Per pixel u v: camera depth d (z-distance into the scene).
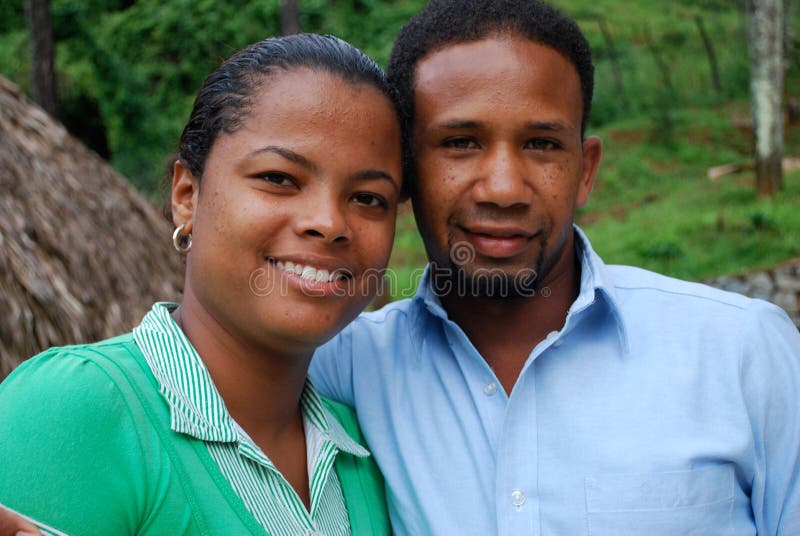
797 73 18.92
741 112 18.38
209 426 1.33
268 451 1.48
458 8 1.63
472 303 1.77
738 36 22.59
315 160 1.33
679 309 1.75
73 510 1.19
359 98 1.38
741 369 1.67
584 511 1.61
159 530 1.26
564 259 1.76
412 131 1.67
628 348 1.70
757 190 12.39
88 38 16.91
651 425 1.64
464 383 1.75
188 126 1.44
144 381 1.34
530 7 1.62
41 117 4.71
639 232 11.24
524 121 1.57
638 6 26.50
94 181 4.63
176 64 19.34
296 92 1.34
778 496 1.67
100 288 3.86
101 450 1.24
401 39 1.74
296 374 1.48
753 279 8.45
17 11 18.50
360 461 1.70
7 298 3.13
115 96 16.84
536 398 1.69
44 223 3.81
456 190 1.61
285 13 11.01
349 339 1.92
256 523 1.30
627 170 15.59
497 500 1.63
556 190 1.62
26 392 1.26
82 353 1.34
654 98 19.47
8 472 1.19
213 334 1.43
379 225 1.43
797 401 1.67
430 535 1.65
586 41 1.73
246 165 1.33
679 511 1.59
